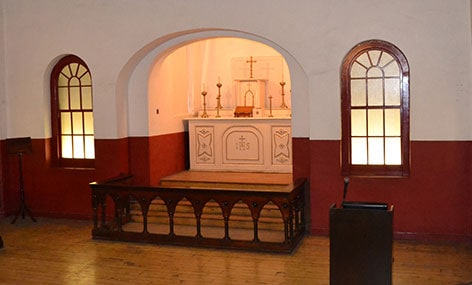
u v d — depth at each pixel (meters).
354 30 6.97
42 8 8.32
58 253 6.68
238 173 9.51
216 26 7.45
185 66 10.11
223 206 6.70
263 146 9.54
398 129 7.09
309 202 7.48
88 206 8.45
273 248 6.54
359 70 7.14
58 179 8.56
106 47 8.02
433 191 6.88
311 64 7.15
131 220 8.22
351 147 7.25
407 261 6.12
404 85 6.98
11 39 8.55
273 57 10.40
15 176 8.80
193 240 6.84
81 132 8.64
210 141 9.77
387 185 7.02
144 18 7.79
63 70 8.62
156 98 8.76
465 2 6.61
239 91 10.43
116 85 8.06
